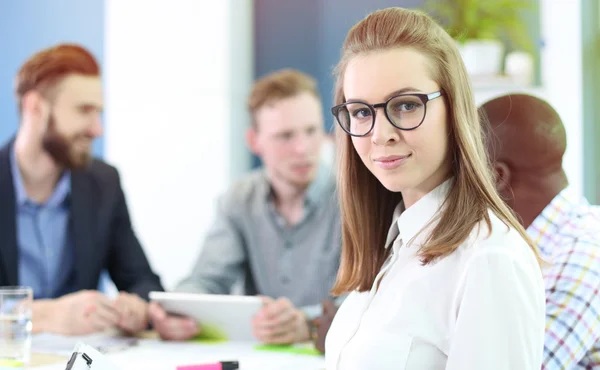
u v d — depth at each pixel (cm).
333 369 102
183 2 356
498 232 88
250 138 263
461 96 93
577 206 130
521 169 129
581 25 313
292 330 171
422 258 93
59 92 231
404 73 91
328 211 244
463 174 92
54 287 237
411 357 91
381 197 110
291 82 246
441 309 91
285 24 376
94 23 356
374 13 98
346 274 111
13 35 343
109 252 248
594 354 119
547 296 119
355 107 95
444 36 96
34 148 230
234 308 173
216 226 251
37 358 153
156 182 359
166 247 359
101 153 362
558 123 130
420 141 91
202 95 355
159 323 179
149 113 359
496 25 312
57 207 239
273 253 245
